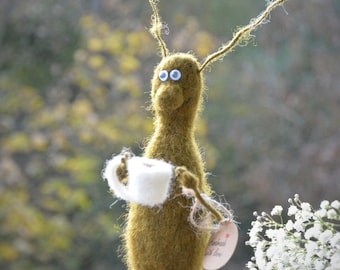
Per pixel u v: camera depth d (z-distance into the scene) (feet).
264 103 19.30
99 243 17.60
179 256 3.63
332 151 18.12
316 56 18.89
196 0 20.79
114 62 18.35
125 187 3.66
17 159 18.12
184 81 3.73
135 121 17.61
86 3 19.31
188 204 3.62
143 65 18.61
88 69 18.16
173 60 3.76
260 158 18.90
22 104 17.51
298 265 3.69
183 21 19.80
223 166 18.97
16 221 16.34
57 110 17.20
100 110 18.25
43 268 17.02
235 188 18.63
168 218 3.62
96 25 18.31
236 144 18.98
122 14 19.48
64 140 17.10
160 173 3.49
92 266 17.62
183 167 3.52
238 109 19.42
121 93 18.84
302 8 18.89
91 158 17.43
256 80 19.42
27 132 17.81
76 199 16.67
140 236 3.67
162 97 3.69
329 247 3.67
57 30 18.58
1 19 18.35
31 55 18.49
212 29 20.72
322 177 18.04
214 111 19.52
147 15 19.97
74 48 18.70
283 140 18.97
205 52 18.17
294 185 18.20
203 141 17.87
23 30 18.51
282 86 19.22
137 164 3.55
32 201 17.43
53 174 17.71
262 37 19.04
